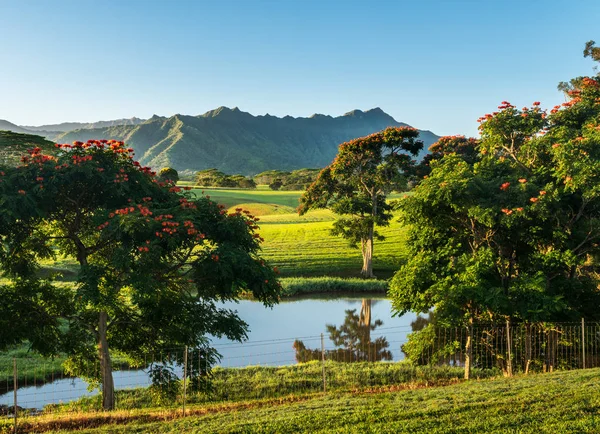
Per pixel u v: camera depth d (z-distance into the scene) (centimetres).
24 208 1301
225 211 1587
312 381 1916
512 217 1684
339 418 1100
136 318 1638
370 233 5109
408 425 1025
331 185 5372
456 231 2012
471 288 1675
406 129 4856
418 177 5406
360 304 3975
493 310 1689
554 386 1267
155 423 1175
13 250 1502
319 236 7012
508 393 1227
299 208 5525
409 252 2147
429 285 1872
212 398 1717
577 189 1858
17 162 1727
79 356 1656
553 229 1850
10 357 2250
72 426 1207
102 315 1554
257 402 1403
